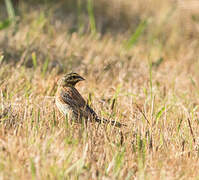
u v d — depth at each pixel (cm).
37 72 1541
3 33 1966
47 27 2184
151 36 2359
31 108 1152
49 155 874
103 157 932
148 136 1054
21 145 908
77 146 958
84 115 1123
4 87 1321
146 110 1310
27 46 1745
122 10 2750
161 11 2770
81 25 2333
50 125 1077
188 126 1164
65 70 1648
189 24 2611
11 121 1068
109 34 2308
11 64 1596
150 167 948
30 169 844
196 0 2931
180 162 972
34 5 2573
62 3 2717
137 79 1677
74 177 848
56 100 1148
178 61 2027
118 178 865
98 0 2852
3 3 2575
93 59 1806
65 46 1909
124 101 1384
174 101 1362
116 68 1742
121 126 1105
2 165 839
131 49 2116
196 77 1802
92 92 1389
